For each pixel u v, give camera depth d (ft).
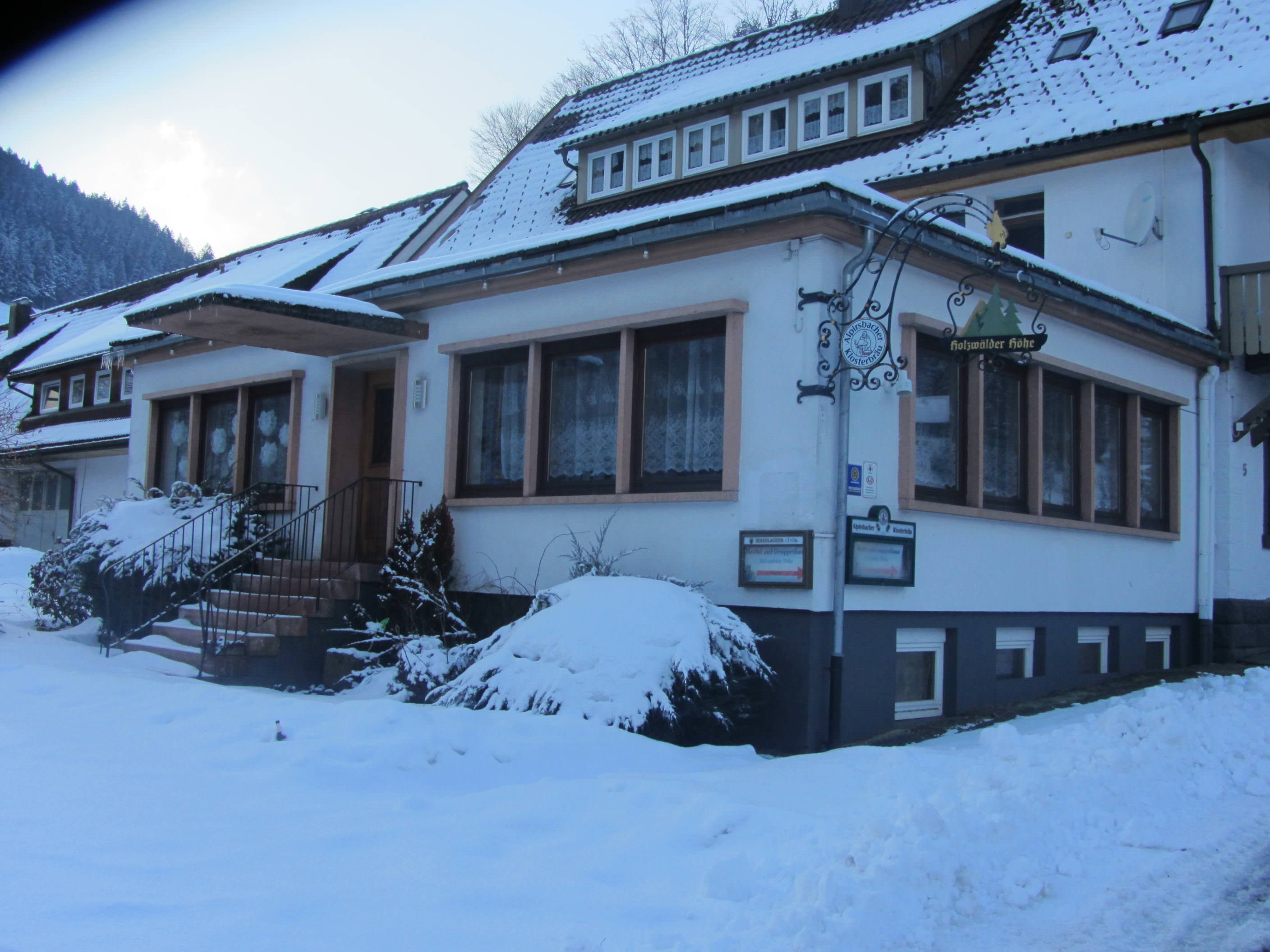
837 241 26.84
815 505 25.79
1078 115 48.19
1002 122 50.19
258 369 43.11
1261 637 44.70
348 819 16.78
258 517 40.04
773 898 13.79
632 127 58.29
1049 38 54.29
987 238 30.99
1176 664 41.91
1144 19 51.78
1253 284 43.32
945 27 52.60
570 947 12.27
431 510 33.53
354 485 36.63
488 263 32.78
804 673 25.61
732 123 57.06
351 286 37.50
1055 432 36.22
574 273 31.32
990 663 31.53
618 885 14.37
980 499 31.01
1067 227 48.55
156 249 312.50
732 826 16.72
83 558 39.42
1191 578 42.75
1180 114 44.34
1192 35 49.14
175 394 46.98
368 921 12.85
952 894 14.28
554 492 32.22
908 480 28.14
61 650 35.50
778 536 26.17
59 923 12.35
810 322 26.35
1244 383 44.83
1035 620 33.78
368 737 20.94
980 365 29.01
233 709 23.79
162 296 83.20
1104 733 23.27
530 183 65.51
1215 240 44.37
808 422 26.09
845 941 12.44
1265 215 47.09
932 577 29.22
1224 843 17.16
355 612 34.86
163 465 48.32
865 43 55.16
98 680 27.40
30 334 112.06
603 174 60.54
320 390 40.22
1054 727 27.55
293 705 24.02
